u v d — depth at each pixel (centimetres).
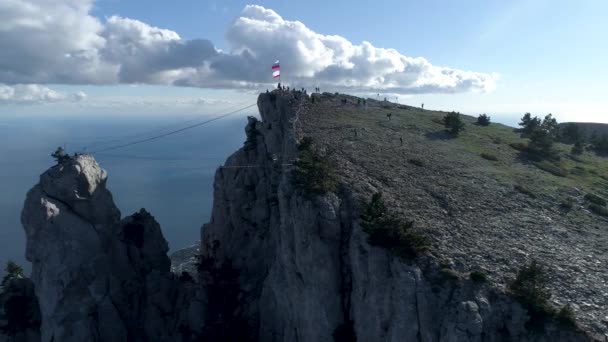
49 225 6412
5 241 19050
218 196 8606
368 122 9044
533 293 3994
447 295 4147
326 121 8650
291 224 5481
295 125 8138
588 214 5947
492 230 5219
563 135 13075
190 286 7531
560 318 3806
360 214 5019
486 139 9344
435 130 9288
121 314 6781
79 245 6525
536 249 4894
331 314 4916
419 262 4472
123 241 7331
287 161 6712
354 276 4791
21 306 6888
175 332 7006
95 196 6894
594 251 4944
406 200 5684
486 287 4159
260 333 6266
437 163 7125
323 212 5088
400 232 4647
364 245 4747
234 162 8606
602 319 3866
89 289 6494
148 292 7194
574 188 6750
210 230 8831
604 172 8638
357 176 6072
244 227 8038
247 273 7469
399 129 8875
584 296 4150
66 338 6247
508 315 3944
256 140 8644
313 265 5019
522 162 8031
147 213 8088
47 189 6581
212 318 6850
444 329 3938
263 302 6278
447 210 5591
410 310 4156
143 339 6938
